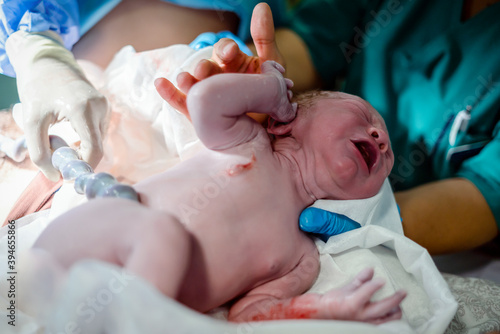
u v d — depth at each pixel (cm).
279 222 87
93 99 110
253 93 86
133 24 158
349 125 97
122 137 125
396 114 160
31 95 110
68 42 144
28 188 112
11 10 126
